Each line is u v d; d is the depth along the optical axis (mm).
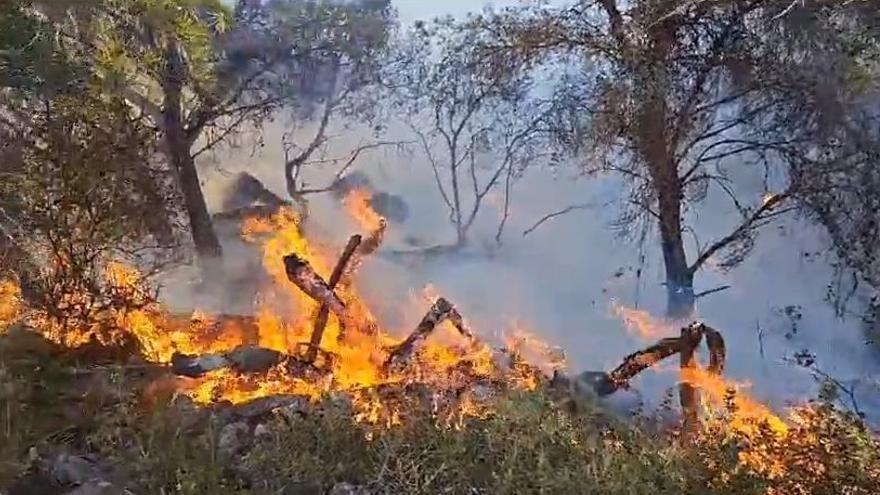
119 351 5668
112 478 3854
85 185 6020
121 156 6422
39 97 6516
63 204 5906
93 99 6746
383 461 3838
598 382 5754
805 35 9250
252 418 4496
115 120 6625
